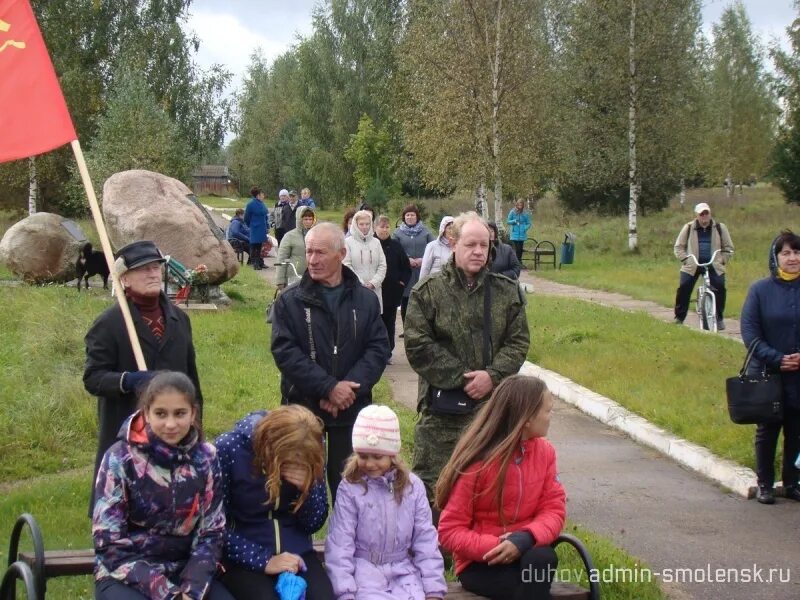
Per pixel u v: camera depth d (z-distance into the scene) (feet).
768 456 24.39
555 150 117.29
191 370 18.48
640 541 21.80
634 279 79.46
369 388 18.78
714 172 187.11
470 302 19.10
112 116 104.22
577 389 36.24
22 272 56.80
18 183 115.96
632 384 36.06
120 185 55.21
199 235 54.29
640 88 105.50
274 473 14.17
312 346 18.74
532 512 15.87
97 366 17.46
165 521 13.38
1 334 39.86
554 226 136.36
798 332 23.97
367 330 19.08
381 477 15.11
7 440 27.37
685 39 107.55
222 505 13.92
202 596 13.16
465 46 101.14
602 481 26.45
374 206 157.28
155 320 18.01
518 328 19.27
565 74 115.96
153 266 17.67
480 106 101.09
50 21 120.88
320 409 18.65
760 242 100.48
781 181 120.06
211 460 13.67
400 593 14.69
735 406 23.73
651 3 104.63
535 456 15.92
